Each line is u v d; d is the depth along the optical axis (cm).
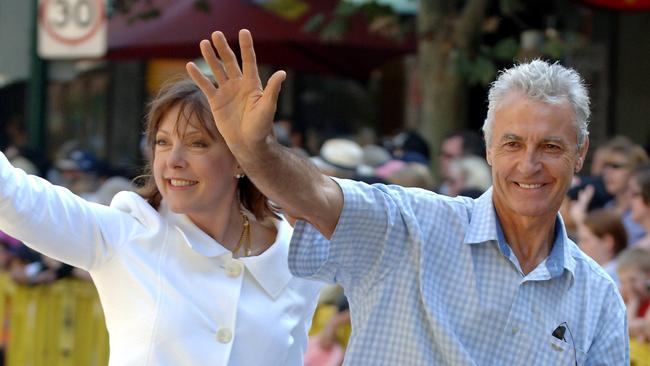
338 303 1009
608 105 1808
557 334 529
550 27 1516
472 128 1739
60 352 1247
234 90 480
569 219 1071
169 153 596
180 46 1543
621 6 1263
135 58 1550
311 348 1007
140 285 587
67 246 581
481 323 523
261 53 1647
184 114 591
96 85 2278
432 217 532
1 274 1299
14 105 2166
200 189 599
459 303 524
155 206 618
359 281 528
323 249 522
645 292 907
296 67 1661
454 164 1238
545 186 516
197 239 600
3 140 2169
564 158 514
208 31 1385
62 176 1658
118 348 590
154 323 581
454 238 531
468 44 1305
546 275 529
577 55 1658
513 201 518
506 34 1497
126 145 2202
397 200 526
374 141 1848
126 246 593
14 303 1284
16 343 1282
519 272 527
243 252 624
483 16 1296
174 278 592
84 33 1347
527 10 1509
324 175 511
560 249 536
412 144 1339
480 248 530
